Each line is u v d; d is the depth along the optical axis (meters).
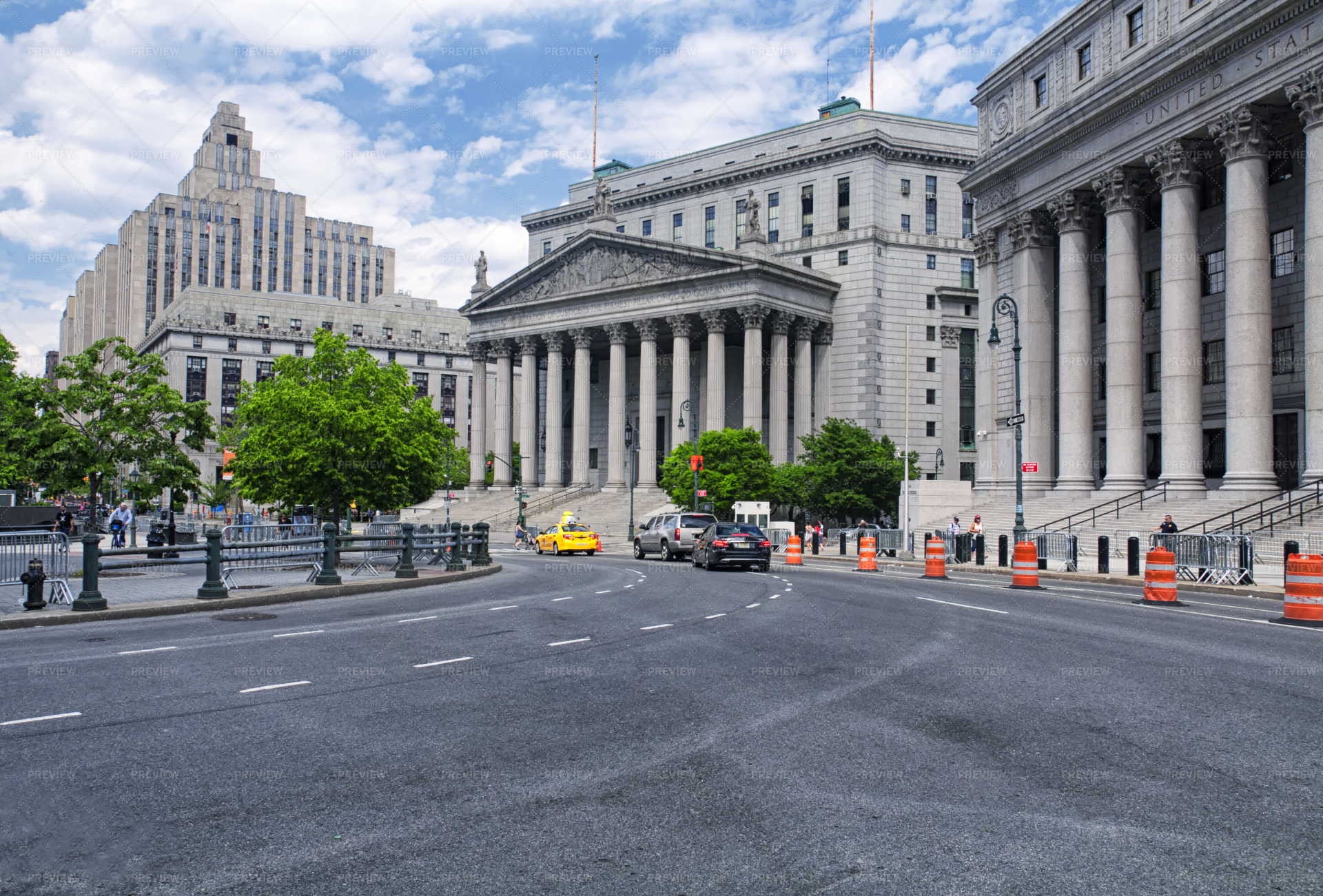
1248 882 5.00
